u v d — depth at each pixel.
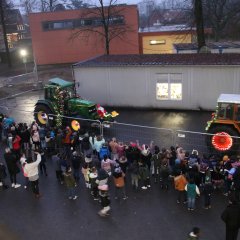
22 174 15.98
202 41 30.78
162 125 20.97
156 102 24.39
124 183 13.78
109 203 12.41
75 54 48.94
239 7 41.00
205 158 13.54
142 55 26.94
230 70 21.94
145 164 14.22
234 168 12.77
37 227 12.02
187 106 23.70
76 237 11.35
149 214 12.34
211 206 12.56
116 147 15.23
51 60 49.53
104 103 25.72
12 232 11.80
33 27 48.28
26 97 30.28
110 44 47.28
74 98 21.44
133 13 45.62
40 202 13.56
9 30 76.38
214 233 11.12
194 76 22.80
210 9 45.53
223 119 16.14
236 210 10.03
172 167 13.70
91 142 16.11
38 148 16.09
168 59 24.53
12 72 45.78
